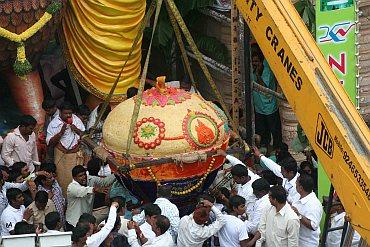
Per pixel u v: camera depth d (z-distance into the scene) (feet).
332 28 50.26
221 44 61.57
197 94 47.78
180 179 45.42
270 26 39.01
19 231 43.09
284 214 42.88
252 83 54.24
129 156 45.21
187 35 44.96
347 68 50.47
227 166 50.14
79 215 49.80
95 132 51.78
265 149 59.77
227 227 44.06
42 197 47.42
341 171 34.55
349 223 36.40
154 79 64.39
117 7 57.77
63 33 58.80
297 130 59.47
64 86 61.41
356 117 35.83
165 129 45.24
